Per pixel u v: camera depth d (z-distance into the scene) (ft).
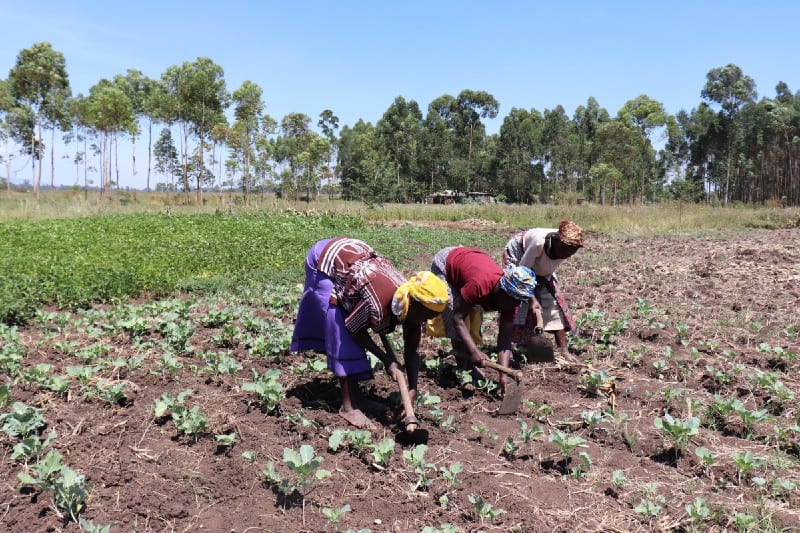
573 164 256.11
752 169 231.30
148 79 204.85
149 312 26.71
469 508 11.73
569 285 36.17
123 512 11.18
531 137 257.34
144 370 18.10
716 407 16.19
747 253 48.06
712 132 235.81
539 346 18.35
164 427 14.47
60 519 10.89
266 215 87.81
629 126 234.38
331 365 14.60
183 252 45.34
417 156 260.42
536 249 18.22
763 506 11.72
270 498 11.87
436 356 20.62
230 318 24.64
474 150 286.87
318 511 11.51
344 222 82.99
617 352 21.76
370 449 13.71
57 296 29.94
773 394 17.53
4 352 19.17
